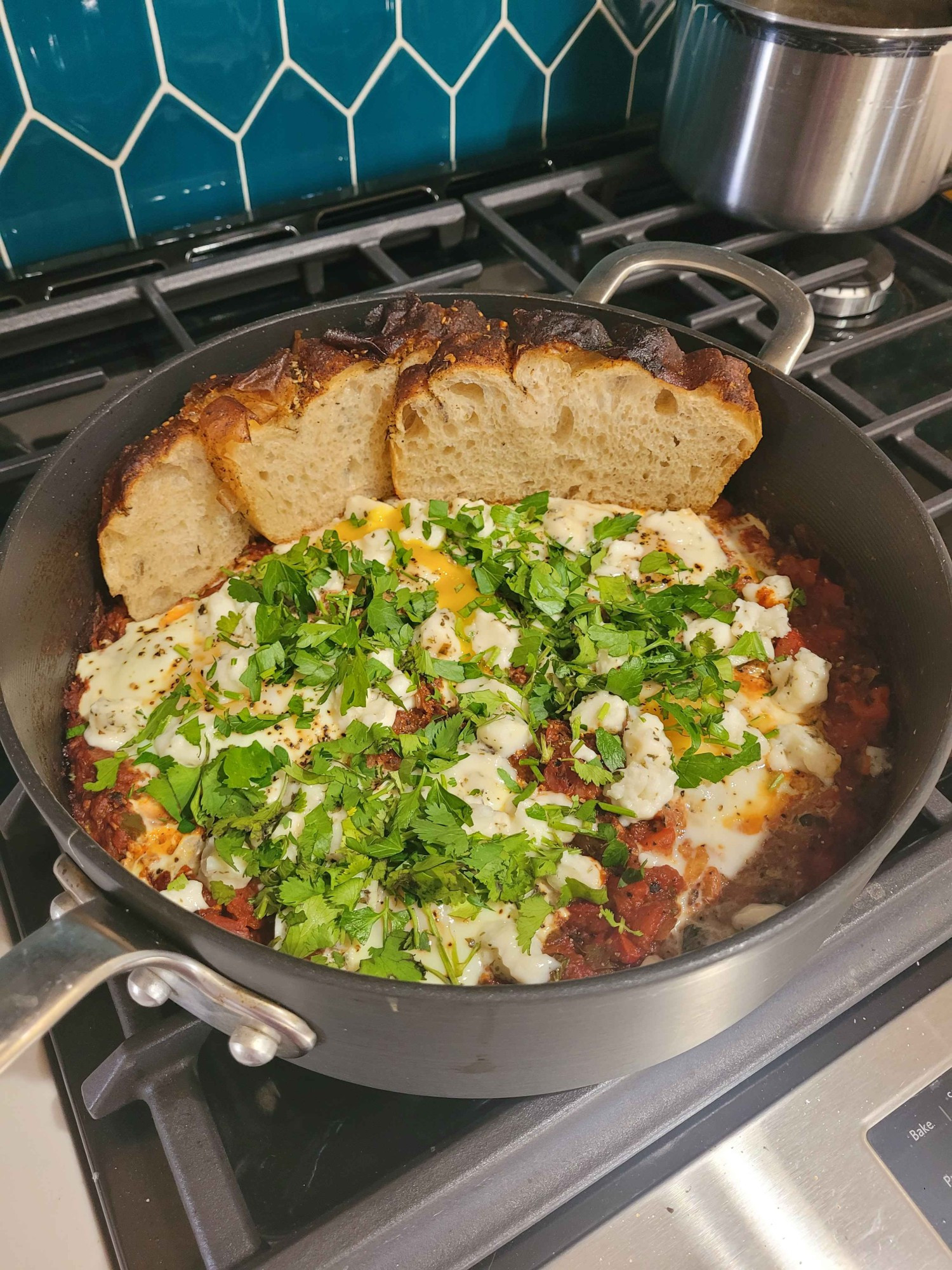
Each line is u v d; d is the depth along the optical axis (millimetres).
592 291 415
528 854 321
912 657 340
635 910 323
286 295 505
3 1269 254
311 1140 274
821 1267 261
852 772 355
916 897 313
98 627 394
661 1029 249
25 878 320
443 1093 266
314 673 360
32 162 459
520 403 399
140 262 497
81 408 446
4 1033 202
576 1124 275
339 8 475
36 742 328
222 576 421
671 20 561
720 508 442
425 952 306
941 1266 261
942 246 550
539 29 534
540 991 217
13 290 480
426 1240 256
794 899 331
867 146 457
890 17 531
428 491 435
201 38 455
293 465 402
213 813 332
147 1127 275
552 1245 262
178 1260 254
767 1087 288
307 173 530
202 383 398
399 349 401
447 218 517
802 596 404
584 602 382
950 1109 285
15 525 326
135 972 240
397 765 348
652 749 341
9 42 421
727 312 468
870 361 484
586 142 588
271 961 219
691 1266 261
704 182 504
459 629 383
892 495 353
